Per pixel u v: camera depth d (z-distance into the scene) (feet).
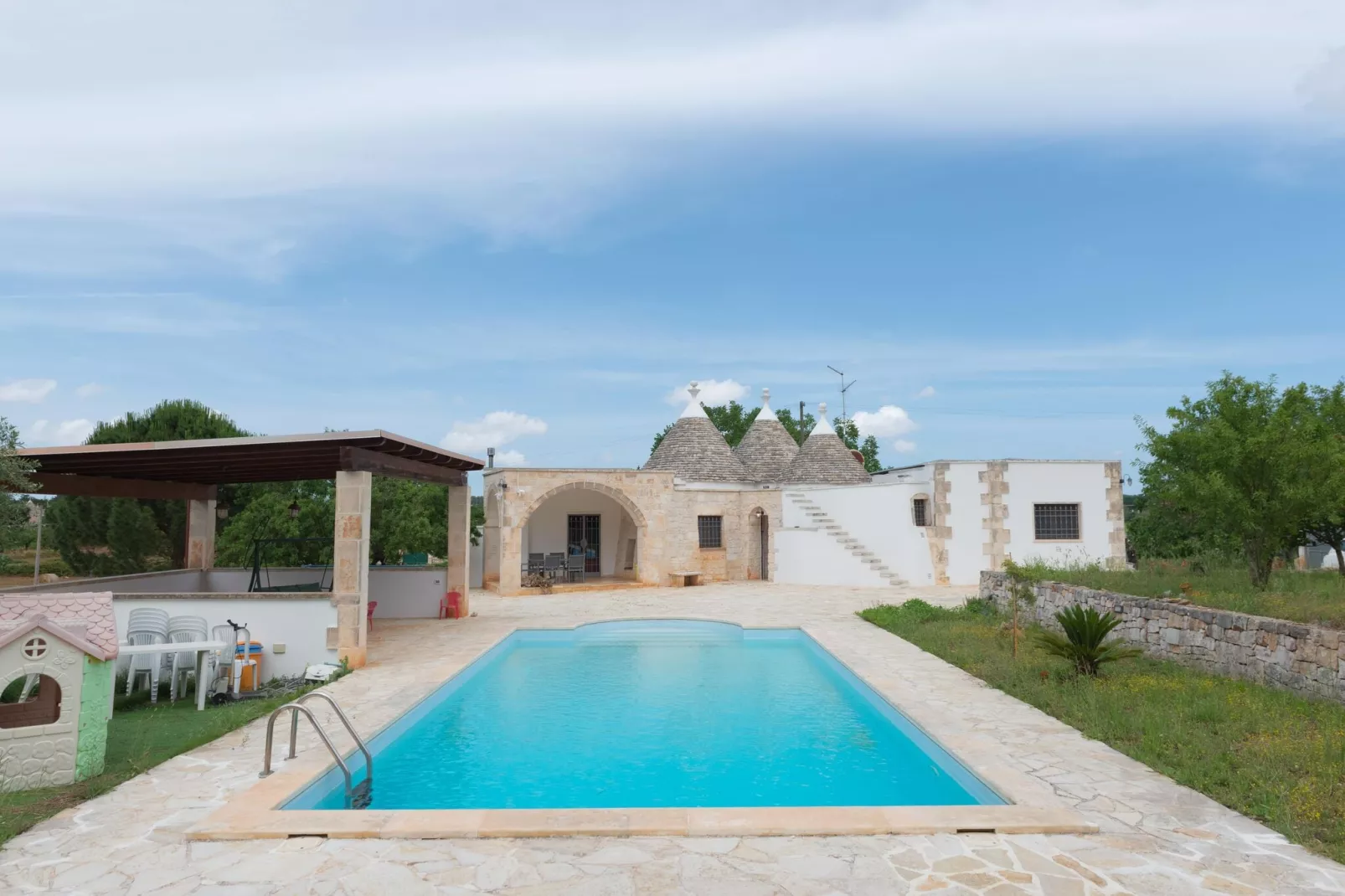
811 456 92.27
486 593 76.84
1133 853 16.11
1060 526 76.59
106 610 23.13
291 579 54.54
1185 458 38.91
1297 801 17.83
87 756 21.54
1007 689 30.50
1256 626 28.07
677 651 46.68
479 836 17.28
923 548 76.13
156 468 42.88
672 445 93.04
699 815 18.12
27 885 15.03
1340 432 40.60
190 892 14.74
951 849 16.46
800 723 30.42
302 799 20.48
